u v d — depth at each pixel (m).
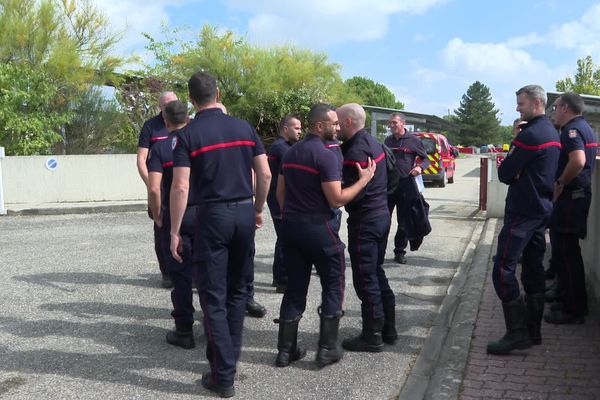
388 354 4.64
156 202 4.87
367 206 4.41
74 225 10.68
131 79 18.31
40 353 4.57
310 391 3.97
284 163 4.24
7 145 14.67
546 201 4.30
